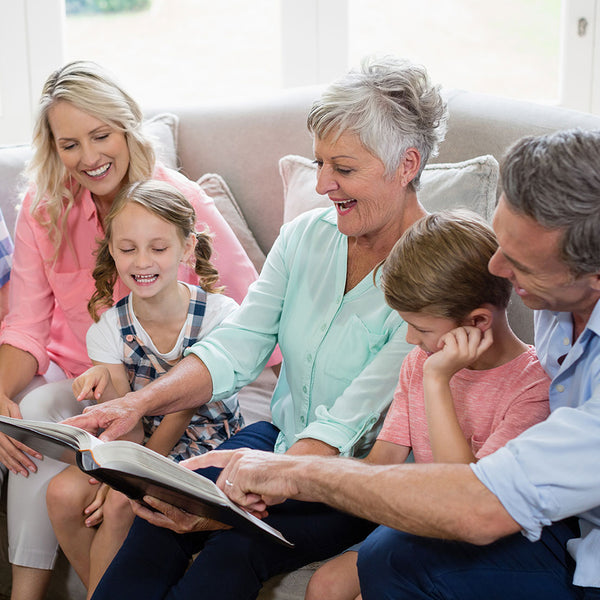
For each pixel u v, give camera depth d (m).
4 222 2.17
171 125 2.38
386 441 1.48
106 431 1.53
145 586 1.47
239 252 2.09
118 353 1.83
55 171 1.96
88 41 2.99
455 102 2.12
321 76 2.90
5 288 2.12
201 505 1.29
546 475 1.10
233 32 2.96
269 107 2.33
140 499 1.44
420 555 1.22
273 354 2.05
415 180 1.57
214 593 1.42
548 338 1.35
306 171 2.12
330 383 1.63
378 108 1.45
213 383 1.66
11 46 2.85
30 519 1.76
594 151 1.07
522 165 1.10
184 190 2.04
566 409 1.12
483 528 1.12
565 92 2.79
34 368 1.98
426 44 2.89
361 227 1.54
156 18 2.97
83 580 1.77
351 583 1.40
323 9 2.84
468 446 1.30
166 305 1.79
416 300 1.33
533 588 1.20
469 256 1.32
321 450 1.52
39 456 1.76
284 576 1.55
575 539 1.21
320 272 1.68
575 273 1.12
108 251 1.82
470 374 1.42
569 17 2.72
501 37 2.84
